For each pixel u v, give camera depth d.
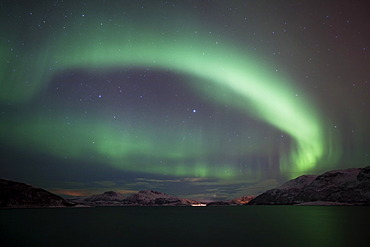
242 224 67.94
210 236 43.34
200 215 127.62
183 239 39.88
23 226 66.31
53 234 48.41
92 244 35.72
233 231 50.47
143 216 120.88
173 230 54.56
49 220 89.56
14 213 144.38
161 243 36.16
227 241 36.97
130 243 36.47
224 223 72.62
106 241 38.53
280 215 110.25
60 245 35.09
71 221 85.19
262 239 38.12
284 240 36.28
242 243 34.88
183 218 102.06
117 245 34.75
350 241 34.00
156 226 65.56
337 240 34.97
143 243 36.28
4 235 46.97
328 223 63.66
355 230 46.88
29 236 45.44
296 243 33.25
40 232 51.91
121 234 47.72
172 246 33.31
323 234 41.75
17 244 36.16
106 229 57.97
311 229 49.97
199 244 34.75
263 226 59.91
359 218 81.56
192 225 67.56
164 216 119.62
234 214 133.12
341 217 87.38
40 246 34.31
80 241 38.72
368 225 56.97
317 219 79.12
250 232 48.00
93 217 111.06
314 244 32.03
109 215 130.62
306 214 112.38
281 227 56.22
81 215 129.12
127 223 76.69
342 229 48.88
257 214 127.00
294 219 81.69
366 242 32.91
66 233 50.00
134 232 51.22
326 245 31.08
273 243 33.97
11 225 69.31
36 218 100.19
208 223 73.69
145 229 57.56
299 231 47.09
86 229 57.97
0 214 130.88
